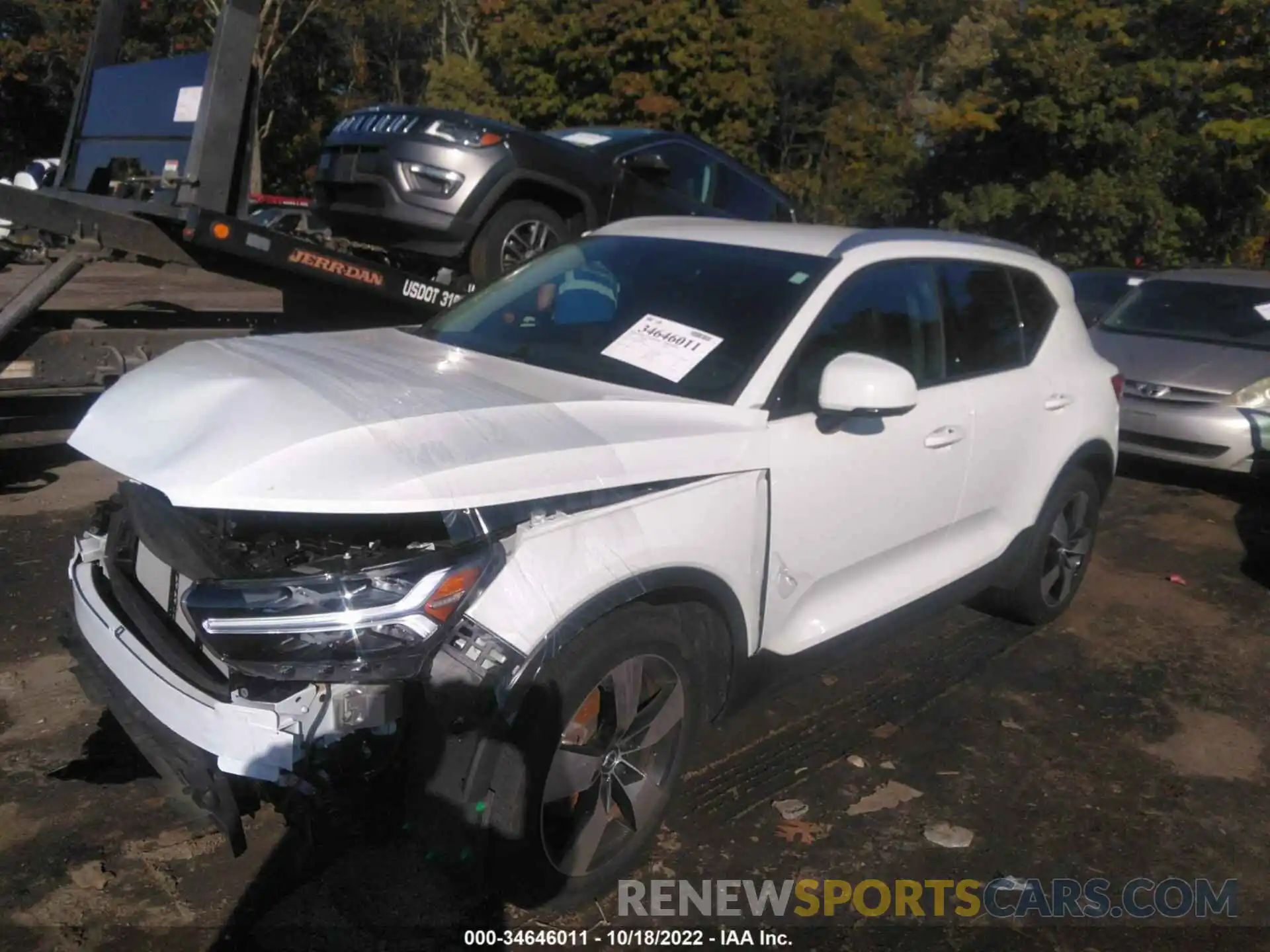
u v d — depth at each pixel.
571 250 4.66
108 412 3.29
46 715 4.09
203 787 2.75
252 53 5.77
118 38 7.11
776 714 4.52
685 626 3.34
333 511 2.65
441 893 3.29
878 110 27.56
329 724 2.69
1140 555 6.93
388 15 35.47
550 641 2.87
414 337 4.34
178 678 2.84
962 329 4.63
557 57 25.17
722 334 3.83
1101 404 5.38
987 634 5.48
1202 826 3.94
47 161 8.06
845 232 4.45
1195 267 10.24
